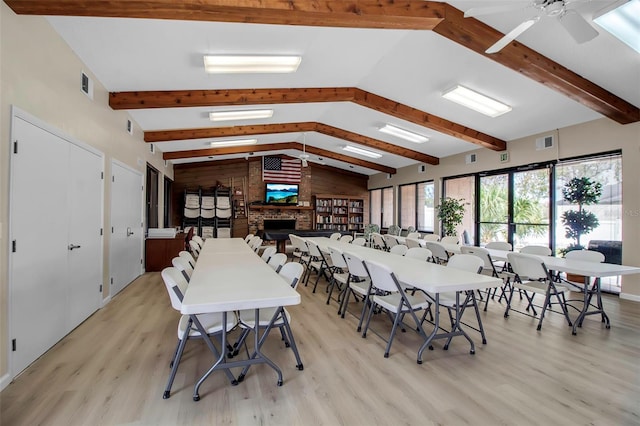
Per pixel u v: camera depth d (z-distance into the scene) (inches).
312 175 474.6
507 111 200.8
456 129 236.5
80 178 129.3
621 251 182.9
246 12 102.3
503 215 262.2
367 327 122.1
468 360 102.4
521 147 241.9
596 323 138.7
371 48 152.8
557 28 126.0
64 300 117.0
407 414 74.6
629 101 164.2
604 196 192.5
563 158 212.1
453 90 183.0
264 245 429.4
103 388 84.2
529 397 81.8
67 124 118.4
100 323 132.6
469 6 123.3
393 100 215.2
